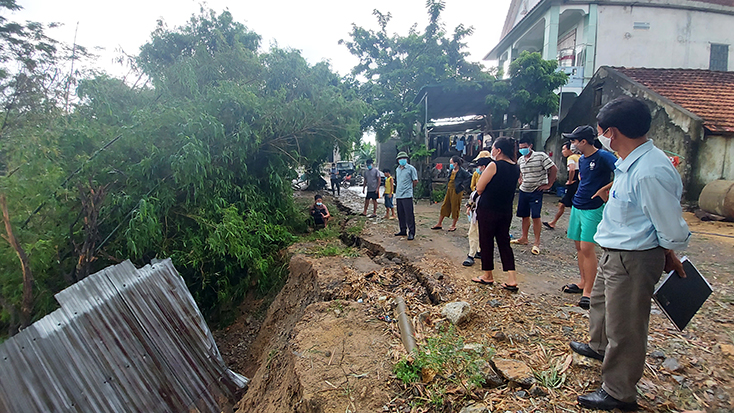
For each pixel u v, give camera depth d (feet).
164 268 15.11
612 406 7.63
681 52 50.90
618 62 50.21
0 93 19.19
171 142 19.89
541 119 52.16
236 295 22.99
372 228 27.66
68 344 10.89
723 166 32.48
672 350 9.86
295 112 26.53
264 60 30.09
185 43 31.32
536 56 44.24
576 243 13.66
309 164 34.73
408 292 15.07
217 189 22.79
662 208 6.49
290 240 25.94
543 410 7.75
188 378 13.64
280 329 17.62
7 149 15.07
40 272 15.93
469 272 16.80
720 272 16.25
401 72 53.88
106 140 17.88
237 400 14.66
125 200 17.94
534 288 14.78
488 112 50.52
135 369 12.09
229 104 23.43
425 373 9.00
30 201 14.85
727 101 36.32
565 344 10.18
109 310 12.31
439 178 51.47
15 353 9.89
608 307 7.48
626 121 7.00
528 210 21.01
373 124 55.83
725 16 51.37
